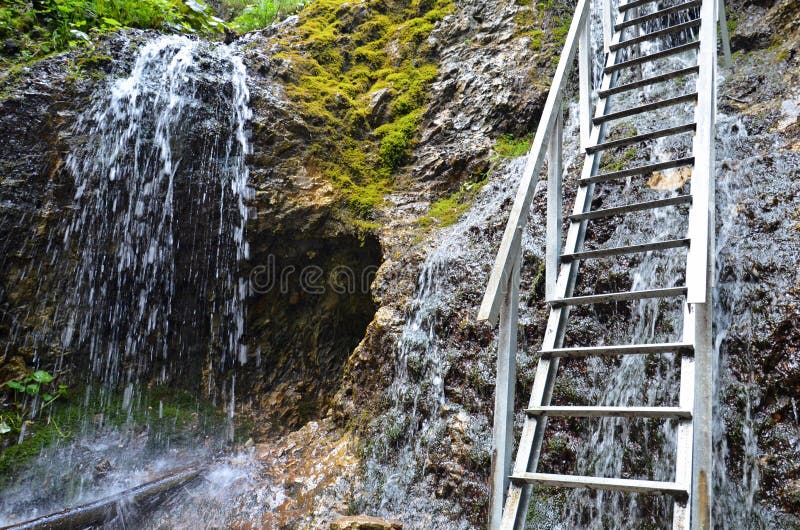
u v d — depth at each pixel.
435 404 3.26
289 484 3.40
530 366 3.02
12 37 4.73
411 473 3.12
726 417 2.40
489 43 5.27
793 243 2.58
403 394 3.44
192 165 4.42
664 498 2.42
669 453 2.47
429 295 3.68
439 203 4.47
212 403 4.50
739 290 2.61
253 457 3.86
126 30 4.91
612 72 3.28
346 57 5.61
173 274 4.51
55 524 3.14
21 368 3.96
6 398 3.88
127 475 3.74
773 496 2.20
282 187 4.47
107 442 3.91
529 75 4.79
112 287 4.34
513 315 2.04
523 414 2.96
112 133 4.31
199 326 4.62
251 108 4.66
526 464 1.90
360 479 3.23
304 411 4.59
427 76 5.32
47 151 4.18
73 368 4.14
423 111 5.09
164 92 4.44
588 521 2.56
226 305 4.67
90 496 3.54
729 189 2.92
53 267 4.14
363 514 3.06
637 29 4.45
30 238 4.07
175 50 4.66
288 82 5.03
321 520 3.06
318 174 4.60
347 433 3.61
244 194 4.43
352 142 4.93
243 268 4.58
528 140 4.55
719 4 3.75
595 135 2.96
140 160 4.34
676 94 3.86
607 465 2.61
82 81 4.36
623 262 3.02
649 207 2.34
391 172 4.84
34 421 3.86
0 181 4.02
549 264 2.44
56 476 3.60
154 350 4.46
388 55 5.64
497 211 3.81
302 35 5.66
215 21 6.26
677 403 2.53
